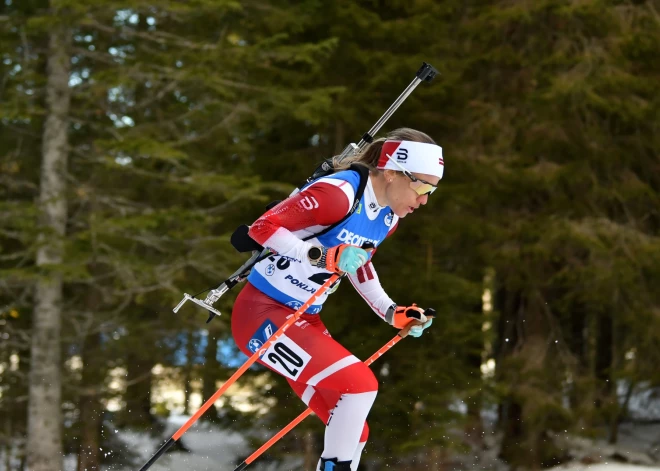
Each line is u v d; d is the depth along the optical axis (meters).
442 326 16.77
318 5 16.59
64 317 16.72
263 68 16.33
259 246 5.24
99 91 14.62
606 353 21.30
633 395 19.67
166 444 5.32
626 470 17.62
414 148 5.02
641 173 19.11
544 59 17.59
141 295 15.43
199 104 15.86
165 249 15.71
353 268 4.79
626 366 18.36
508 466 17.59
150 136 15.89
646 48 17.41
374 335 17.05
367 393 4.92
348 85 17.48
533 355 18.00
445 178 17.84
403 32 17.05
